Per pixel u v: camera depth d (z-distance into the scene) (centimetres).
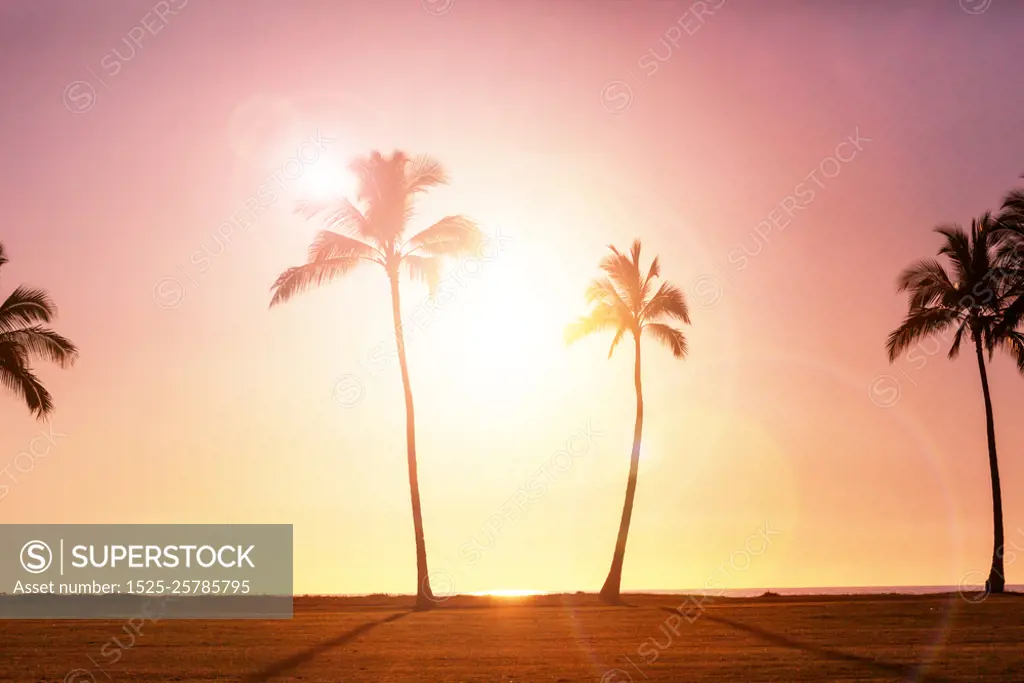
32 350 4356
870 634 2881
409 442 4209
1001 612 3469
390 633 3017
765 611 3662
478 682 2055
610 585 4547
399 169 4234
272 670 2252
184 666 2314
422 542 4122
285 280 4181
